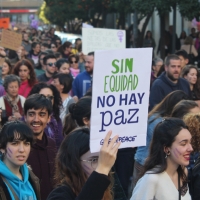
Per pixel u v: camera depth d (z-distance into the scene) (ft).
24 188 16.62
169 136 16.66
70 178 14.83
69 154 14.87
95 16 138.92
